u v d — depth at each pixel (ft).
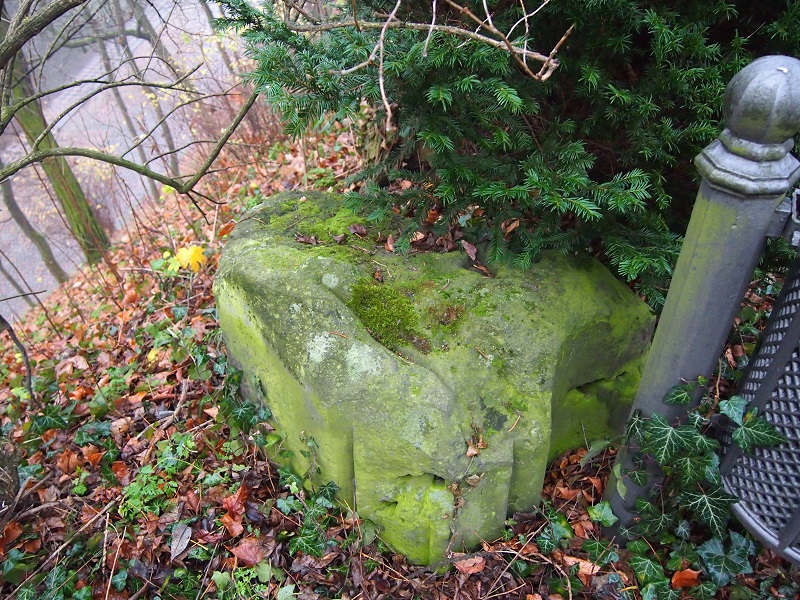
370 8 7.09
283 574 7.35
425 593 7.10
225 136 9.74
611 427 8.74
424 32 6.34
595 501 8.08
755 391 5.71
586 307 7.44
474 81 5.63
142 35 22.16
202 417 9.41
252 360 7.94
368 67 5.99
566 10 6.23
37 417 9.47
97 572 7.52
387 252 7.93
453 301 7.23
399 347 6.93
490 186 6.29
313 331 6.81
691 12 6.58
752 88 4.12
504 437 6.79
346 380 6.57
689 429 6.02
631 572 7.30
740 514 6.21
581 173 6.59
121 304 14.46
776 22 6.42
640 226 7.34
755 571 7.14
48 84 35.24
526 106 6.32
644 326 8.14
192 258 11.87
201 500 8.11
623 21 6.51
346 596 7.06
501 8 6.70
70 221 25.00
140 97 29.55
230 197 17.34
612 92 6.52
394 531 7.22
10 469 8.23
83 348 12.60
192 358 10.15
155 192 26.07
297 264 7.38
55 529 8.15
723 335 5.43
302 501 7.85
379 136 12.21
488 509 7.05
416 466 6.57
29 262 37.68
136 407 9.98
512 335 7.04
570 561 7.25
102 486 8.68
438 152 6.33
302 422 7.43
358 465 6.92
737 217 4.62
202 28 24.08
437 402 6.49
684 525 7.03
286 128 6.08
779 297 5.55
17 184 33.76
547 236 7.47
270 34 6.42
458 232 8.31
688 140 6.88
